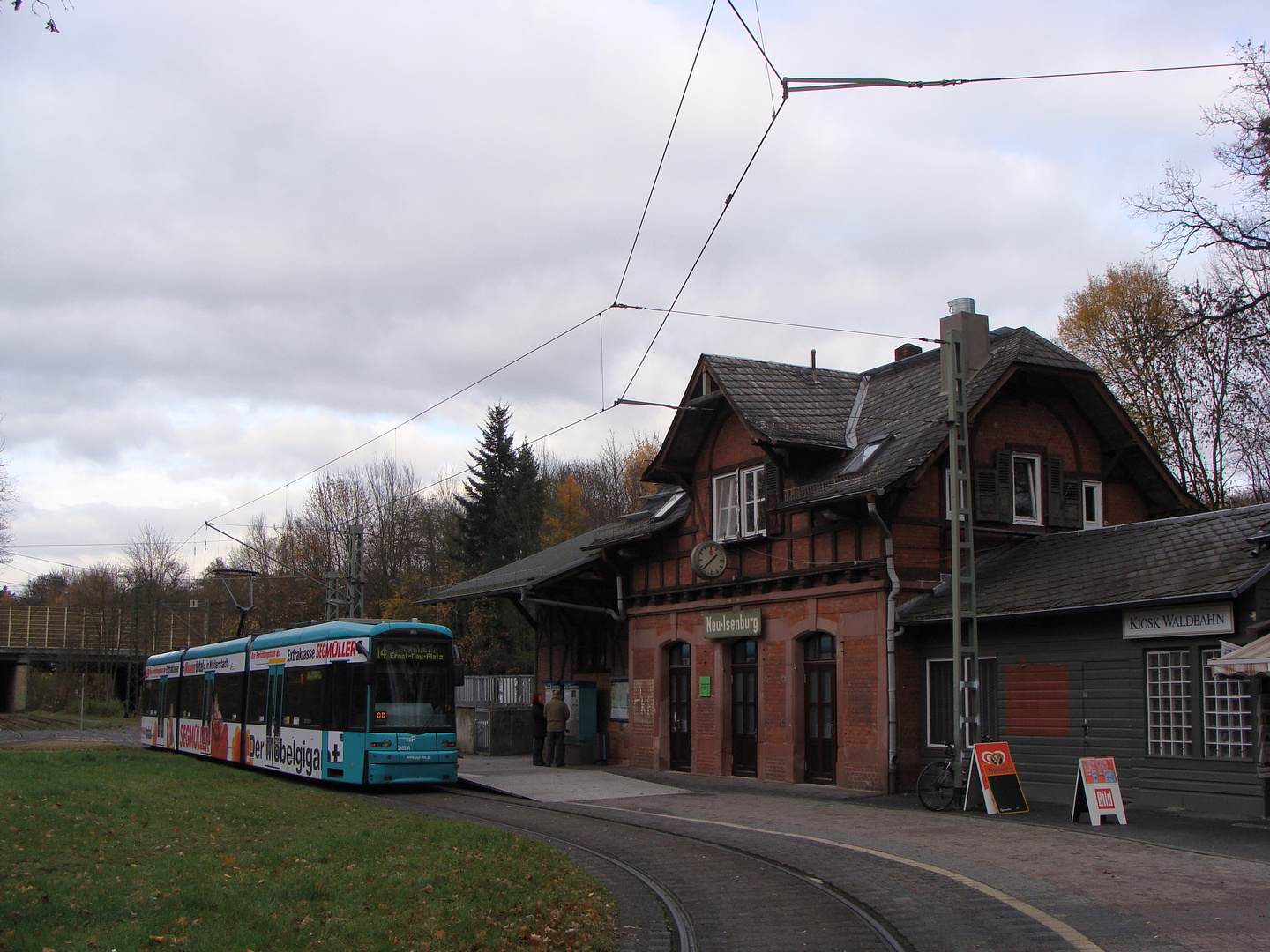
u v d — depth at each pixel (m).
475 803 20.77
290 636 27.17
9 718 58.53
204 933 8.67
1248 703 16.45
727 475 26.02
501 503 59.16
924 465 21.23
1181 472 34.50
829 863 13.03
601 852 14.28
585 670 31.77
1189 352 32.16
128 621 73.12
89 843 13.02
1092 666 18.61
